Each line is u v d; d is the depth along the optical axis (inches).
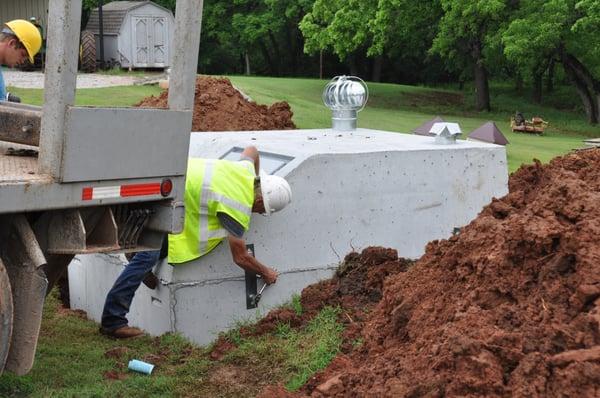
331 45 1406.3
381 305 206.8
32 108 217.3
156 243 196.2
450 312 177.8
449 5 1127.0
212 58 1895.9
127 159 178.9
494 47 1125.1
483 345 150.6
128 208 189.8
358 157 275.3
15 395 195.0
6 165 181.9
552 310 160.7
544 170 261.4
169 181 188.5
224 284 254.2
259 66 1963.6
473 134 521.0
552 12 1029.2
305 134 339.0
